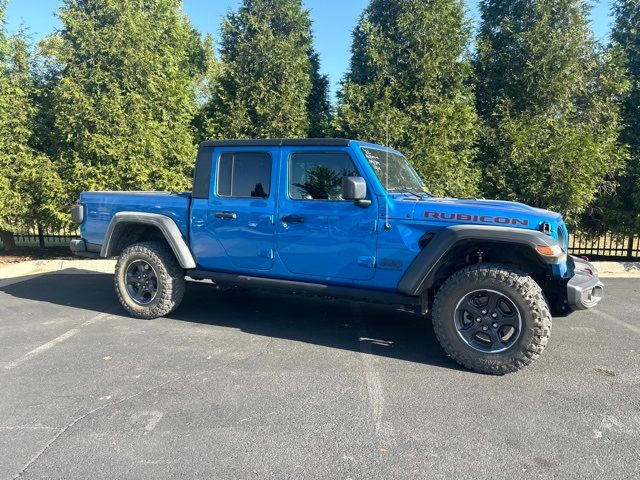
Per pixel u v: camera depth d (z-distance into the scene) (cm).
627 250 1030
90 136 878
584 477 259
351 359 434
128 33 893
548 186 899
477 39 976
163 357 437
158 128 939
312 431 306
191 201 531
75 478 256
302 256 471
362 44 942
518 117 932
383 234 432
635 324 547
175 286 548
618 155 902
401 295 436
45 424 314
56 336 497
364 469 266
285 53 977
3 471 262
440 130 864
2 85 922
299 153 471
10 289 720
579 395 359
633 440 296
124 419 321
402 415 328
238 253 506
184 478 257
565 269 408
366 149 458
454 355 407
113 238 571
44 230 1132
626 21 963
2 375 395
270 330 522
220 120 1019
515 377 393
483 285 392
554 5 910
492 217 400
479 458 277
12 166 938
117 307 616
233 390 367
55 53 912
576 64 892
